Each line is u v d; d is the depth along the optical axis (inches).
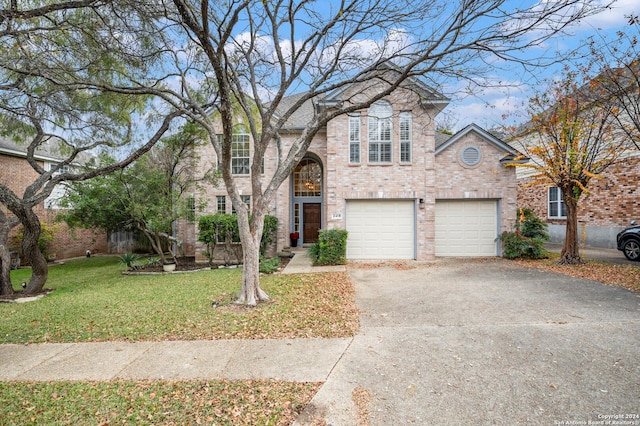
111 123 382.0
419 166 506.0
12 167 625.6
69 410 133.8
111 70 303.0
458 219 527.5
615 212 537.6
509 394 139.6
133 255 518.9
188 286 358.3
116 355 182.9
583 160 410.3
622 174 523.5
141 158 463.2
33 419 128.6
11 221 375.6
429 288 323.6
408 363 166.6
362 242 515.8
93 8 241.9
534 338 190.5
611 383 144.6
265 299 283.0
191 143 495.2
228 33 219.0
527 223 503.5
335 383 149.6
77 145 404.8
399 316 239.9
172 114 354.0
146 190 475.8
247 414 129.0
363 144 509.4
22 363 175.2
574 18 215.0
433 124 502.0
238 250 540.1
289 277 385.7
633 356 165.5
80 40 281.7
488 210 523.8
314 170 661.3
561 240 645.9
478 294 294.0
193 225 638.5
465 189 518.3
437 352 177.6
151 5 239.1
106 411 132.5
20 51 256.8
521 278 354.6
